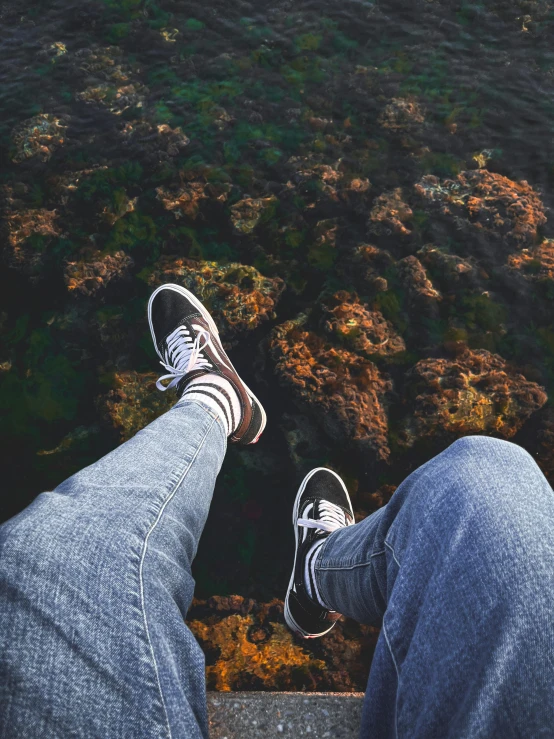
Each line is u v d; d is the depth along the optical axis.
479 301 2.22
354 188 2.46
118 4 3.04
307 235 2.38
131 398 2.12
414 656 0.72
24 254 2.35
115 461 1.06
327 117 2.65
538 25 2.90
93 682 0.68
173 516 0.99
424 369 2.11
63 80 2.79
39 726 0.63
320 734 1.34
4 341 2.20
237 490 2.00
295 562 1.70
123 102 2.71
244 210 2.43
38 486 1.97
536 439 2.00
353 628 1.77
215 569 1.87
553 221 2.37
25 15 3.04
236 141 2.59
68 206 2.45
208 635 1.76
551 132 2.57
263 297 2.26
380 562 0.98
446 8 2.98
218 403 1.59
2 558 0.73
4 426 2.06
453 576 0.72
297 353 2.16
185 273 2.31
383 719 0.76
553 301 2.21
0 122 2.65
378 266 2.30
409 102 2.67
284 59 2.82
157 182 2.50
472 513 0.77
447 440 2.02
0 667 0.65
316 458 2.04
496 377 2.09
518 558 0.70
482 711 0.61
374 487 1.99
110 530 0.85
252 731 1.34
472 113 2.63
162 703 0.71
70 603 0.73
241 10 3.01
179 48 2.88
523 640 0.63
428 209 2.41
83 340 2.22
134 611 0.77
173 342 2.05
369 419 2.05
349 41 2.88
